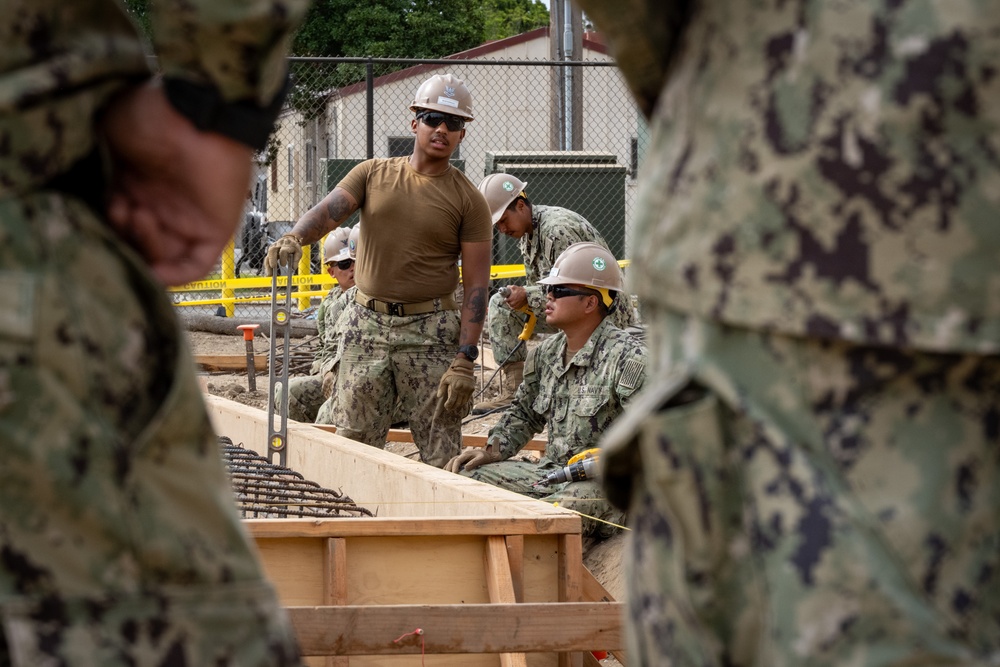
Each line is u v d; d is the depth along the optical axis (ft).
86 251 4.50
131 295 4.59
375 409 21.02
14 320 4.29
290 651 4.75
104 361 4.46
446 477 15.49
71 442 4.35
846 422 4.35
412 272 20.68
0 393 4.27
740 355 4.52
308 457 20.40
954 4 4.27
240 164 4.76
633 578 4.90
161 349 4.66
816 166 4.36
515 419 19.15
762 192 4.46
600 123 61.11
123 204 4.78
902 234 4.27
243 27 4.47
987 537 4.34
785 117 4.44
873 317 4.28
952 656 4.19
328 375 23.34
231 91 4.64
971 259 4.25
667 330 4.78
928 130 4.25
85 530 4.37
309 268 46.78
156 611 4.43
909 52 4.27
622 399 17.58
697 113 4.75
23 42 4.44
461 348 20.42
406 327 20.81
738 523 4.54
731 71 4.65
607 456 4.78
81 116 4.54
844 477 4.32
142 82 4.83
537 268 26.66
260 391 33.65
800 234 4.38
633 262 5.00
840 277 4.32
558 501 16.96
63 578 4.35
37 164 4.43
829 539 4.25
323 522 11.13
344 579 11.03
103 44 4.65
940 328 4.25
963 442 4.32
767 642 4.39
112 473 4.41
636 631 4.85
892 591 4.19
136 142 4.69
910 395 4.33
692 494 4.52
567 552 11.59
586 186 46.70
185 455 4.64
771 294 4.42
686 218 4.67
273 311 20.48
